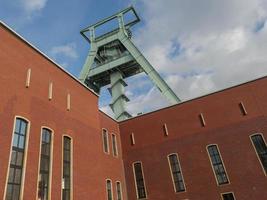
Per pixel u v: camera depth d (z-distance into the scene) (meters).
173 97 36.47
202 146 29.61
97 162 25.94
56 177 20.03
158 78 38.56
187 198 28.08
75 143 23.61
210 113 30.77
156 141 32.56
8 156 16.56
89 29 47.12
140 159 32.53
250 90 29.66
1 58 18.66
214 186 27.30
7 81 18.47
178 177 29.56
